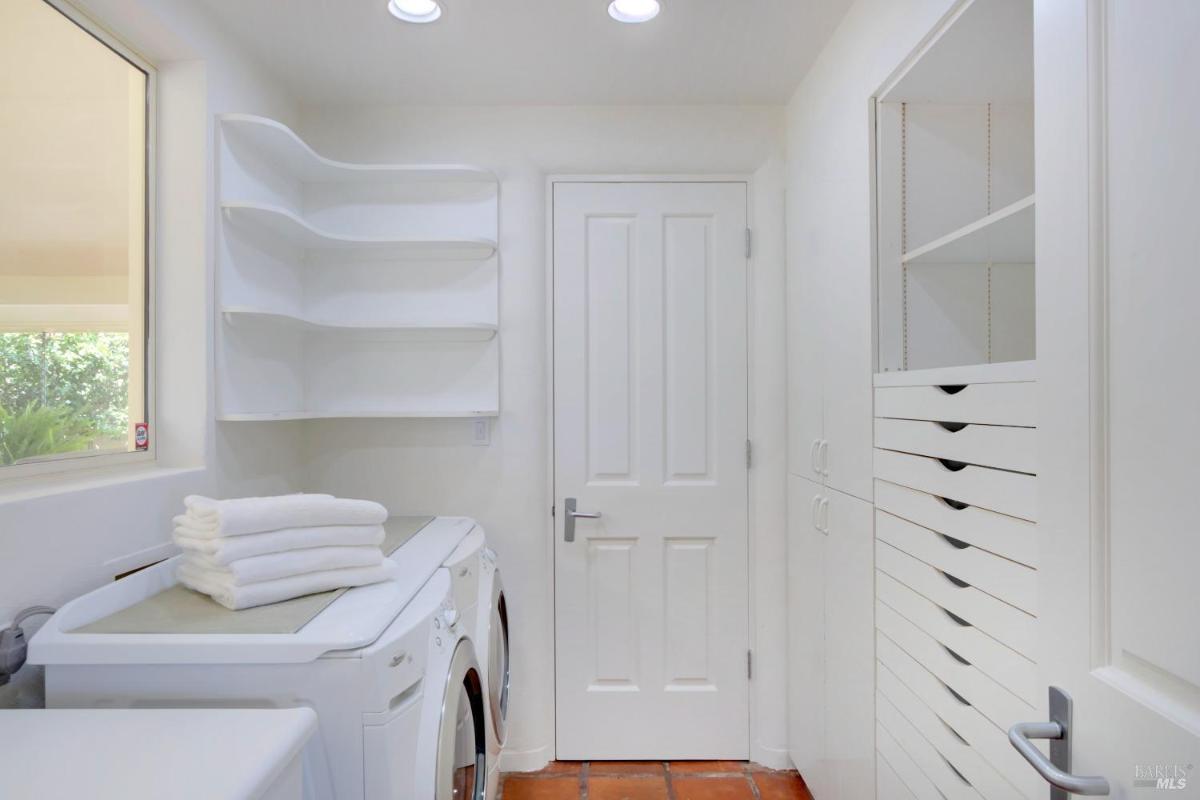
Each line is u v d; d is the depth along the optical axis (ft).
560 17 5.40
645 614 7.29
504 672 6.54
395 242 6.54
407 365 7.03
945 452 3.76
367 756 3.27
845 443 5.33
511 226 7.07
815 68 6.10
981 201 4.76
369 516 4.25
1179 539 1.81
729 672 7.29
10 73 3.85
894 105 4.73
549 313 7.32
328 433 7.08
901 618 4.40
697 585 7.30
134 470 4.73
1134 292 1.98
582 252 7.30
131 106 4.91
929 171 4.74
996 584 3.27
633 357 7.30
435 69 6.28
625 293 7.30
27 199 3.97
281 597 3.84
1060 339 2.31
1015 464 3.09
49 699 3.26
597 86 6.65
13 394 3.87
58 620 3.39
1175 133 1.82
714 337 7.32
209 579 3.88
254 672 3.25
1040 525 2.42
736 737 7.28
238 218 5.51
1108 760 2.05
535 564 7.07
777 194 7.09
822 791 5.97
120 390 4.72
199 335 5.08
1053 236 2.35
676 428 7.30
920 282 4.75
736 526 7.29
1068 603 2.26
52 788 2.34
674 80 6.52
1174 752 1.78
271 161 6.14
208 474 5.13
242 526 3.70
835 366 5.56
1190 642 1.77
